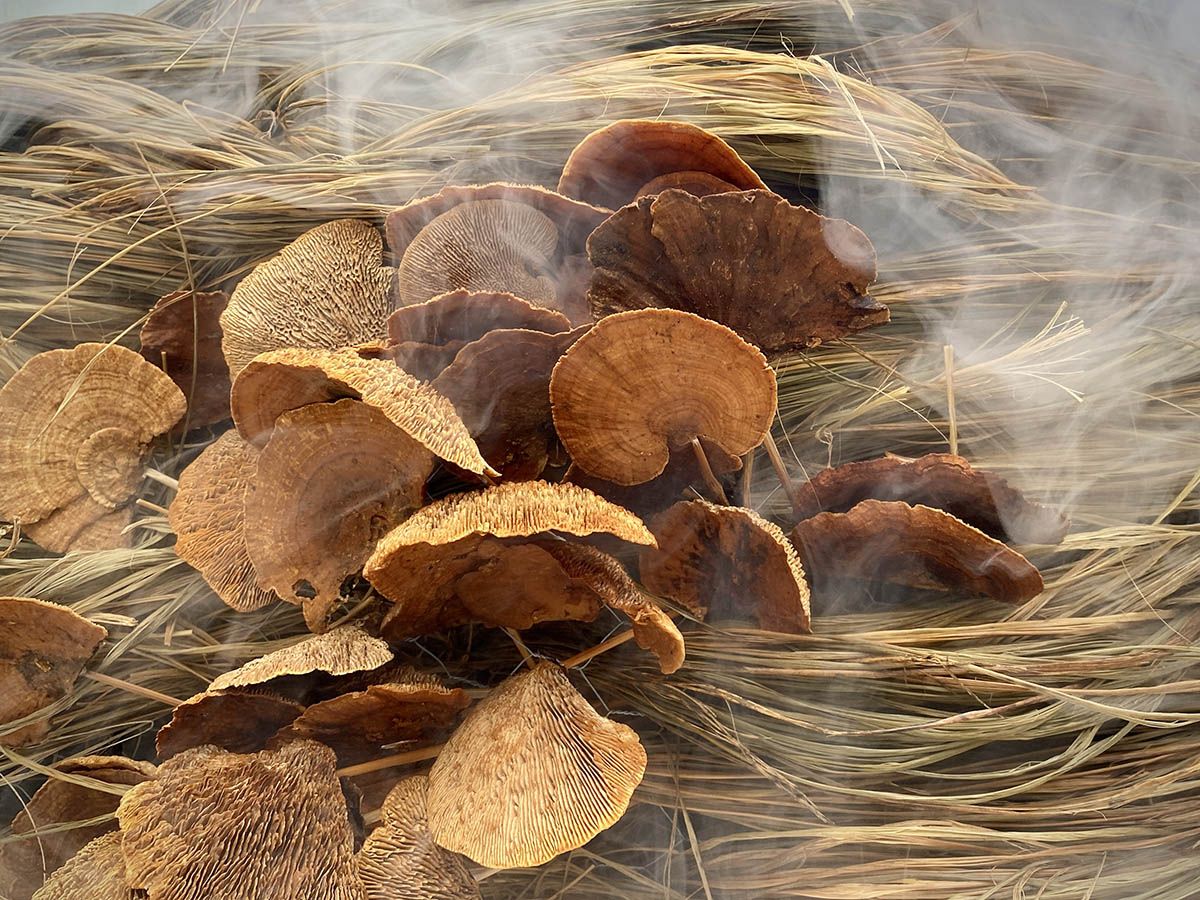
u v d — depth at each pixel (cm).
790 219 57
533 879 62
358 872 55
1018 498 58
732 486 63
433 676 59
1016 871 61
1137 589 63
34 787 64
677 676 62
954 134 69
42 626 61
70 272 67
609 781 54
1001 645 63
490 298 57
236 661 64
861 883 61
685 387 56
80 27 73
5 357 66
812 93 66
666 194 57
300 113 70
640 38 70
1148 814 62
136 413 65
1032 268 66
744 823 62
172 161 68
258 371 57
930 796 61
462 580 58
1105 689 62
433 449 54
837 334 62
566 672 61
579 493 55
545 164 66
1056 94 69
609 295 60
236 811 55
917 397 65
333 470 58
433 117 67
